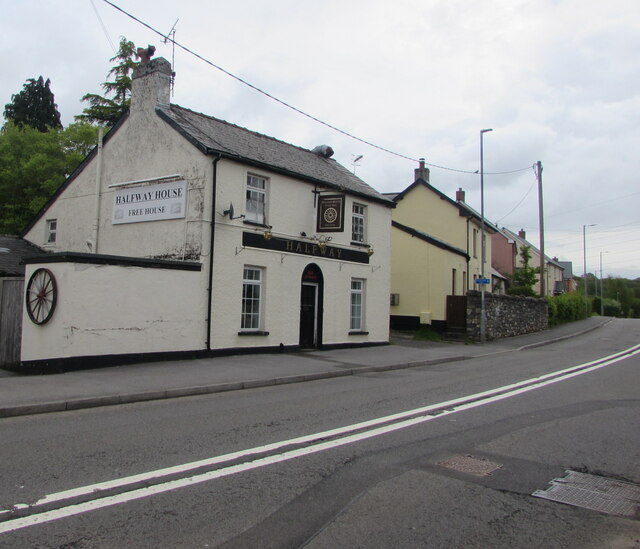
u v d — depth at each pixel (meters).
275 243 16.11
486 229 34.12
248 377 11.48
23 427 7.25
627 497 5.05
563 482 5.41
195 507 4.53
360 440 6.83
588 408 9.09
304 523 4.27
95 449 6.17
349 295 18.97
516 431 7.44
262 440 6.73
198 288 14.03
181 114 16.28
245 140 17.22
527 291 39.34
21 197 26.20
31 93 35.12
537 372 13.95
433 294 25.38
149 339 12.98
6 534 3.95
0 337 13.34
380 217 20.58
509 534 4.20
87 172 17.81
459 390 10.90
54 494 4.75
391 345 20.50
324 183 17.66
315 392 10.54
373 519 4.39
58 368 11.52
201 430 7.18
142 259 12.85
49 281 11.97
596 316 57.03
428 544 3.99
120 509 4.45
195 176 14.53
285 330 16.42
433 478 5.43
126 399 9.13
